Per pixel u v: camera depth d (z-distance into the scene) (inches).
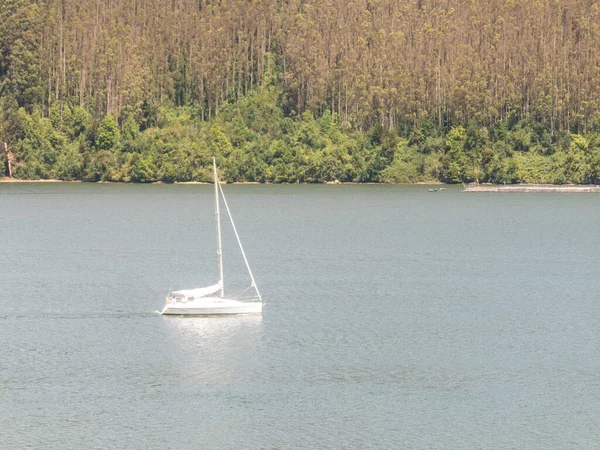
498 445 2393.0
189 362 2994.6
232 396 2699.3
